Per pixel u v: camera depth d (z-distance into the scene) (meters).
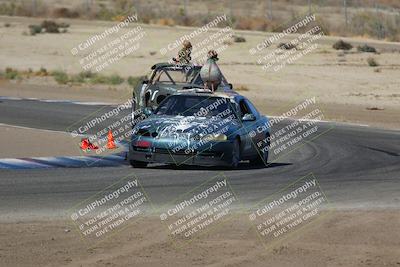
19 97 95.94
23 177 42.66
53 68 131.88
